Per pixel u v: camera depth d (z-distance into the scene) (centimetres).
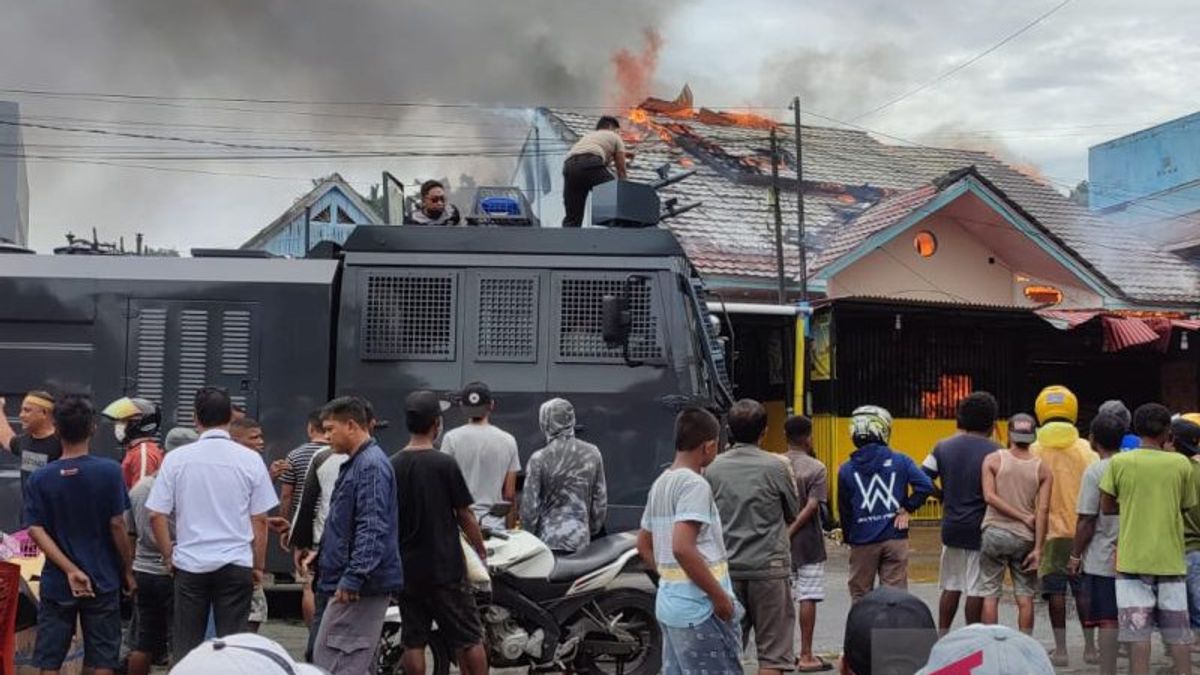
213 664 247
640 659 734
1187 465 736
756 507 652
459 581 643
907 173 2489
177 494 645
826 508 848
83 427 639
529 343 959
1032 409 1923
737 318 1617
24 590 664
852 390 1702
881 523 784
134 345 976
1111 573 757
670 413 941
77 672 680
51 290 983
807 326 1606
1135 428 746
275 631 956
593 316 960
